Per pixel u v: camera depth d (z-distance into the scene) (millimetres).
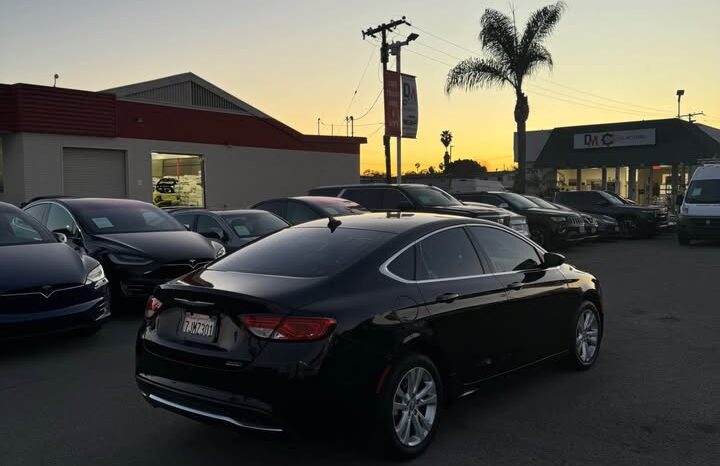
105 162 24266
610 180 36406
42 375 6082
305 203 13078
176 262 8742
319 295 3916
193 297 4043
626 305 9625
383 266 4328
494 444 4398
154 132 25672
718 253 17234
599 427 4711
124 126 24609
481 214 14289
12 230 7664
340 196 15438
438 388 4379
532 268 5590
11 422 4852
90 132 23453
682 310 9211
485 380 4883
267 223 11617
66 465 4102
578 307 6047
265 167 30391
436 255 4730
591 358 6270
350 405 3779
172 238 9305
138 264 8570
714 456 4195
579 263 15125
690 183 20000
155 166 26141
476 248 5086
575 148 36344
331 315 3797
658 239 22438
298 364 3646
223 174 28531
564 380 5871
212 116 27938
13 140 22062
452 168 81875
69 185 23203
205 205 27797
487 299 4867
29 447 4383
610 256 16781
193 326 4062
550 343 5656
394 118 24875
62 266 7004
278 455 4227
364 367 3842
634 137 34469
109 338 7633
